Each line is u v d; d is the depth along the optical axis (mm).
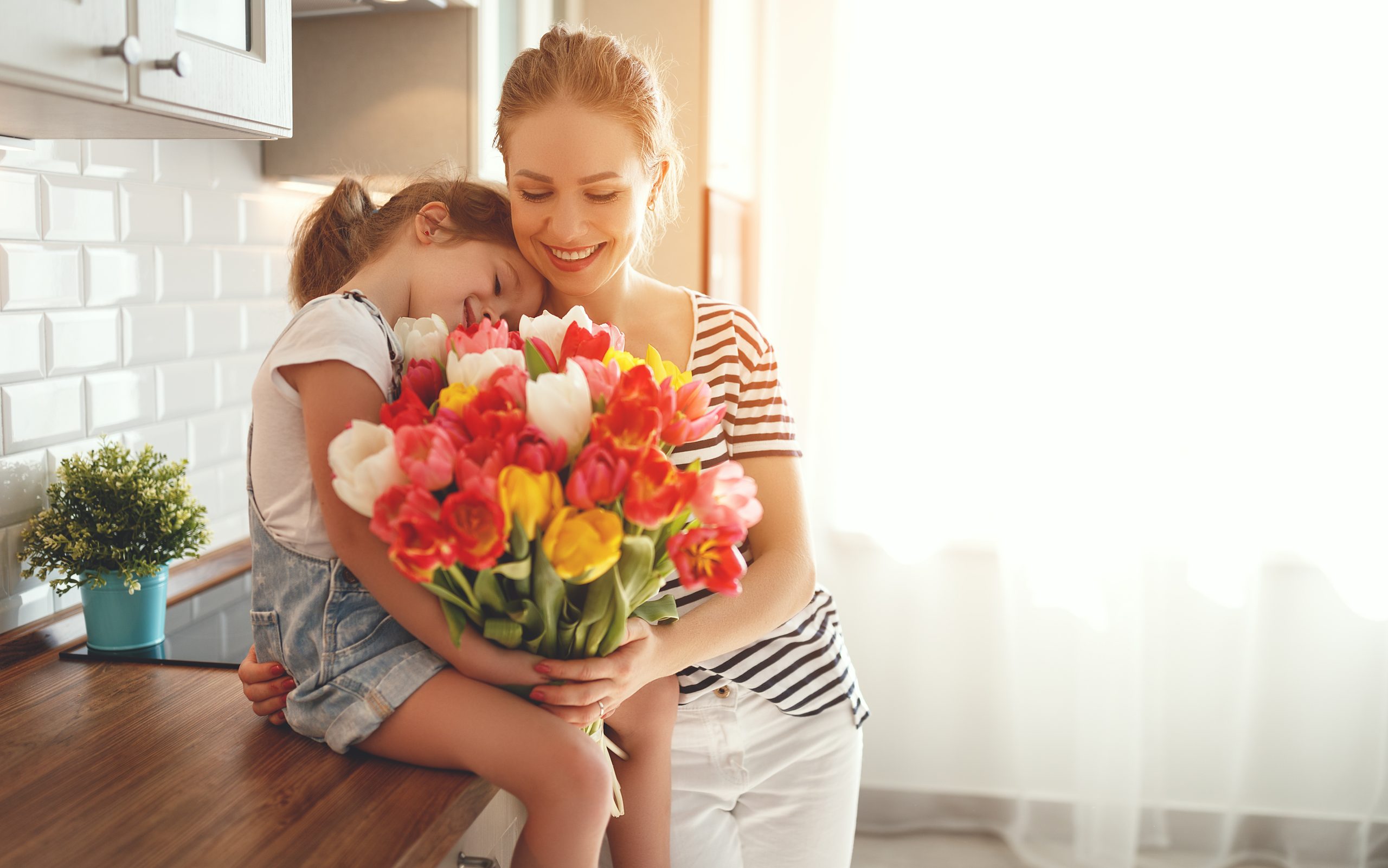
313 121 1991
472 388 950
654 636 1081
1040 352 2797
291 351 1015
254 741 1097
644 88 1193
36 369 1451
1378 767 2773
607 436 881
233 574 1891
